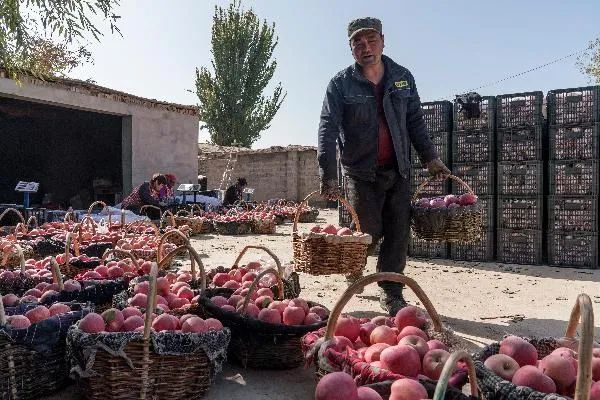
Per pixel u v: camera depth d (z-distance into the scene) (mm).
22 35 7980
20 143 24234
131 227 9773
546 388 2133
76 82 15789
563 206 8180
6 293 4285
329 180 4785
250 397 3129
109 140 24578
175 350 2854
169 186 15250
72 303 3604
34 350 3006
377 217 4996
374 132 4879
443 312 5137
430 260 8898
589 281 6809
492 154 8641
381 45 4836
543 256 8805
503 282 6738
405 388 2088
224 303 3771
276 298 4238
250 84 39562
